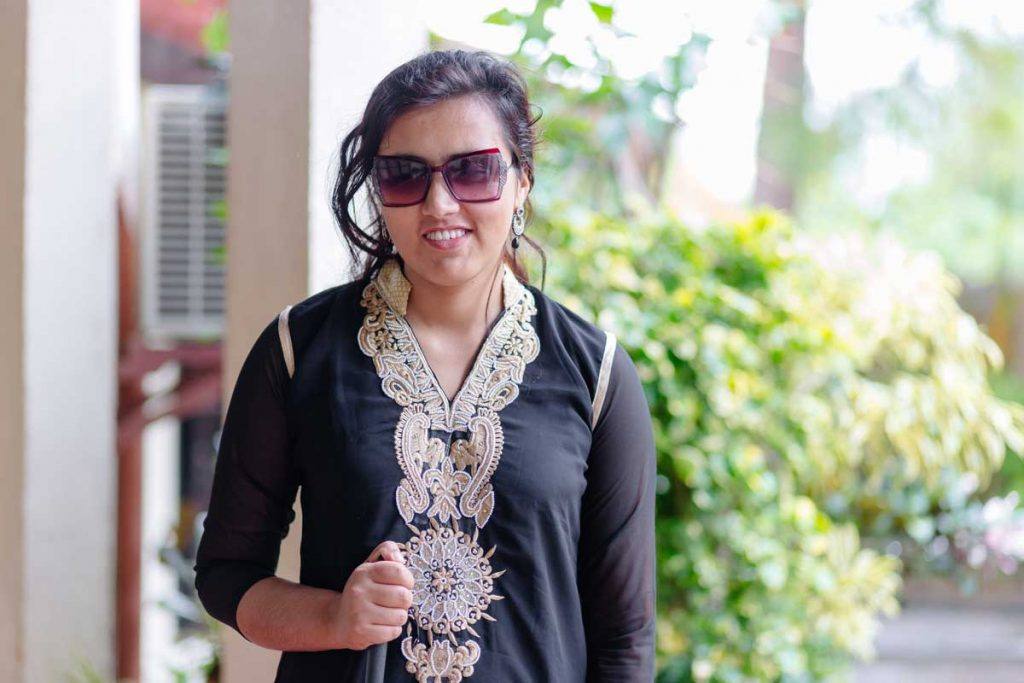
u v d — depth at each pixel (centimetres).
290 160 232
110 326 291
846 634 362
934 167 1167
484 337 166
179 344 384
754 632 338
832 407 373
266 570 167
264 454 165
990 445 380
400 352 162
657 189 502
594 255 337
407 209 155
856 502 400
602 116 392
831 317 371
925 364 391
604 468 166
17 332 275
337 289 170
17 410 275
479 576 156
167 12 454
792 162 1079
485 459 158
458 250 157
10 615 275
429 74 158
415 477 156
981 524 390
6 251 277
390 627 147
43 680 276
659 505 340
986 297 1198
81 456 283
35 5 273
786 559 347
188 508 570
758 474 335
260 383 165
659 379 331
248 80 235
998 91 1130
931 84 1124
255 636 158
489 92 159
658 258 357
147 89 385
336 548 157
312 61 229
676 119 378
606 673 169
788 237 380
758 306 357
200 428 591
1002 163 1152
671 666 333
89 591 285
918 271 388
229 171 237
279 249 233
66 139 280
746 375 341
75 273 282
